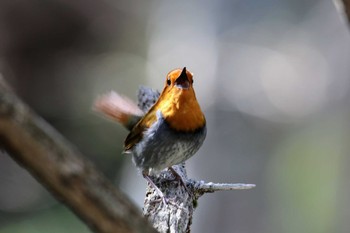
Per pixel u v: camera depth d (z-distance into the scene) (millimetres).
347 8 4152
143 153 5918
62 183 2273
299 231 14625
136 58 20516
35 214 15570
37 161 2230
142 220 2416
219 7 16500
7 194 16141
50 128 2250
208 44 16359
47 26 20000
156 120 5766
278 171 14766
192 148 5812
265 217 13883
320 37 17047
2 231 15516
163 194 5445
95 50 20625
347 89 15906
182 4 19062
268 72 16266
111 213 2355
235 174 13656
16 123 2178
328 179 15211
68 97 19844
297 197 14727
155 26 20281
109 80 20234
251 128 14594
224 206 13180
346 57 16219
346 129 15586
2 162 16656
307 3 17562
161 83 19297
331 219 14922
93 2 20516
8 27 19625
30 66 19875
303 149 15477
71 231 14961
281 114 15773
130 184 16078
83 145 18188
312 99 16344
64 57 20266
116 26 20906
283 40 17000
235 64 15953
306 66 16797
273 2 17047
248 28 16656
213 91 15016
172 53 19156
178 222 5160
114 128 17875
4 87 2172
